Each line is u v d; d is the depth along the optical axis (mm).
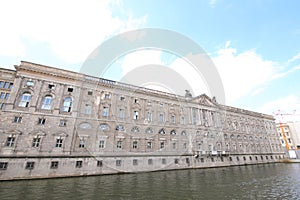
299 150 82062
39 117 33125
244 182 27812
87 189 22469
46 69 36438
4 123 30203
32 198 18578
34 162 29656
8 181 26438
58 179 28750
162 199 18672
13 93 32500
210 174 36188
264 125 77500
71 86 38312
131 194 20438
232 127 63000
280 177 32562
